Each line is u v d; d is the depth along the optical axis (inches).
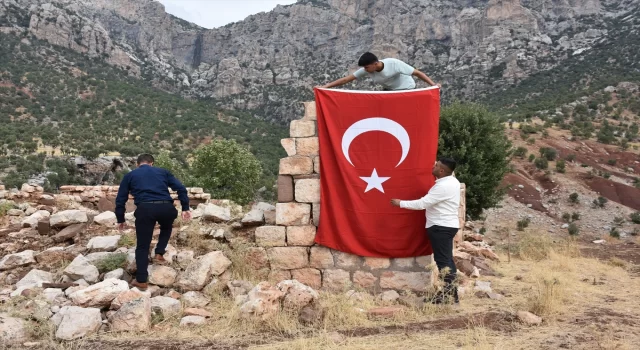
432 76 5556.1
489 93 4650.6
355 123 259.4
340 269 258.8
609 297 258.7
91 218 353.4
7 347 177.6
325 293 250.8
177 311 216.2
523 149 2015.3
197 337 190.1
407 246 252.2
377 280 255.9
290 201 266.1
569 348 165.5
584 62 4579.2
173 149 3152.1
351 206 255.9
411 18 7081.7
